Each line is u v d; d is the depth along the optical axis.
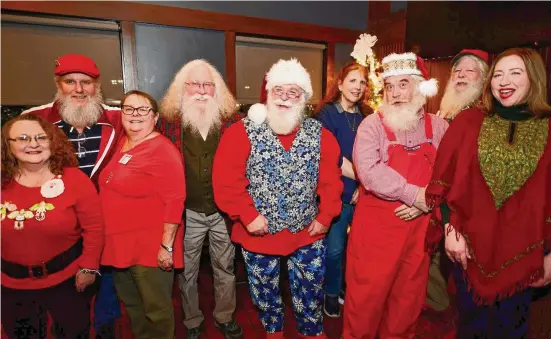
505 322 1.44
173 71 3.29
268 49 3.79
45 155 1.38
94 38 3.04
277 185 1.70
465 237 1.43
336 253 2.20
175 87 1.86
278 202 1.71
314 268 1.83
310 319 1.89
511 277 1.36
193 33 3.34
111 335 2.02
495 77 1.34
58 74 1.71
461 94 2.11
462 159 1.42
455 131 1.46
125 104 1.59
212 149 1.85
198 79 1.81
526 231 1.34
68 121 1.72
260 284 1.83
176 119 1.85
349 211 2.18
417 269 1.74
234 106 1.97
